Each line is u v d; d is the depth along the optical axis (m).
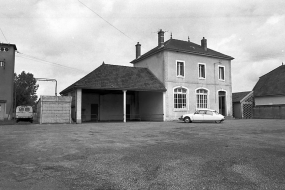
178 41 28.39
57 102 20.69
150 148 7.73
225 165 5.55
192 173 4.95
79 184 4.36
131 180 4.54
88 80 21.59
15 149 7.68
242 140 9.42
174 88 24.73
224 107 28.27
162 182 4.41
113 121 24.56
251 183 4.34
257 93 34.56
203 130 13.52
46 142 9.11
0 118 28.11
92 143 8.83
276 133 11.78
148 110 26.66
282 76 34.22
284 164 5.61
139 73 25.64
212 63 27.47
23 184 4.37
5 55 29.09
